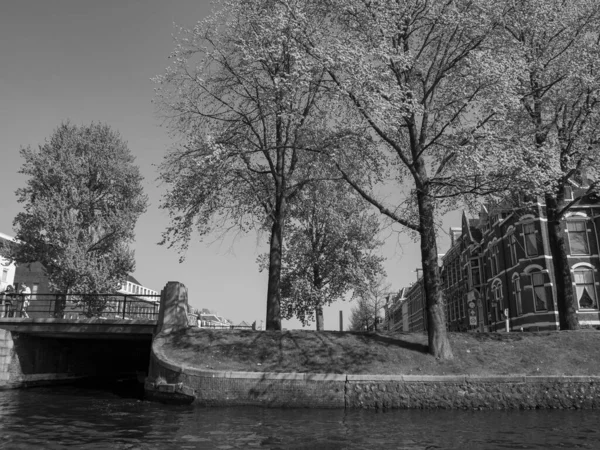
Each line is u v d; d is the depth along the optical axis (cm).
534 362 1758
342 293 3388
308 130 2050
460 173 1631
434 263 1858
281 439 1128
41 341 2703
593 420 1395
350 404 1625
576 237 3459
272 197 2431
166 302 2088
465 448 1037
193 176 2114
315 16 1920
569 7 2047
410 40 1952
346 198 2809
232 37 2128
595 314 3300
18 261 3203
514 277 3738
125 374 3859
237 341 1931
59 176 3250
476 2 1698
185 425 1320
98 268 3203
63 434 1195
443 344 1794
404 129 2009
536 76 2030
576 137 2019
